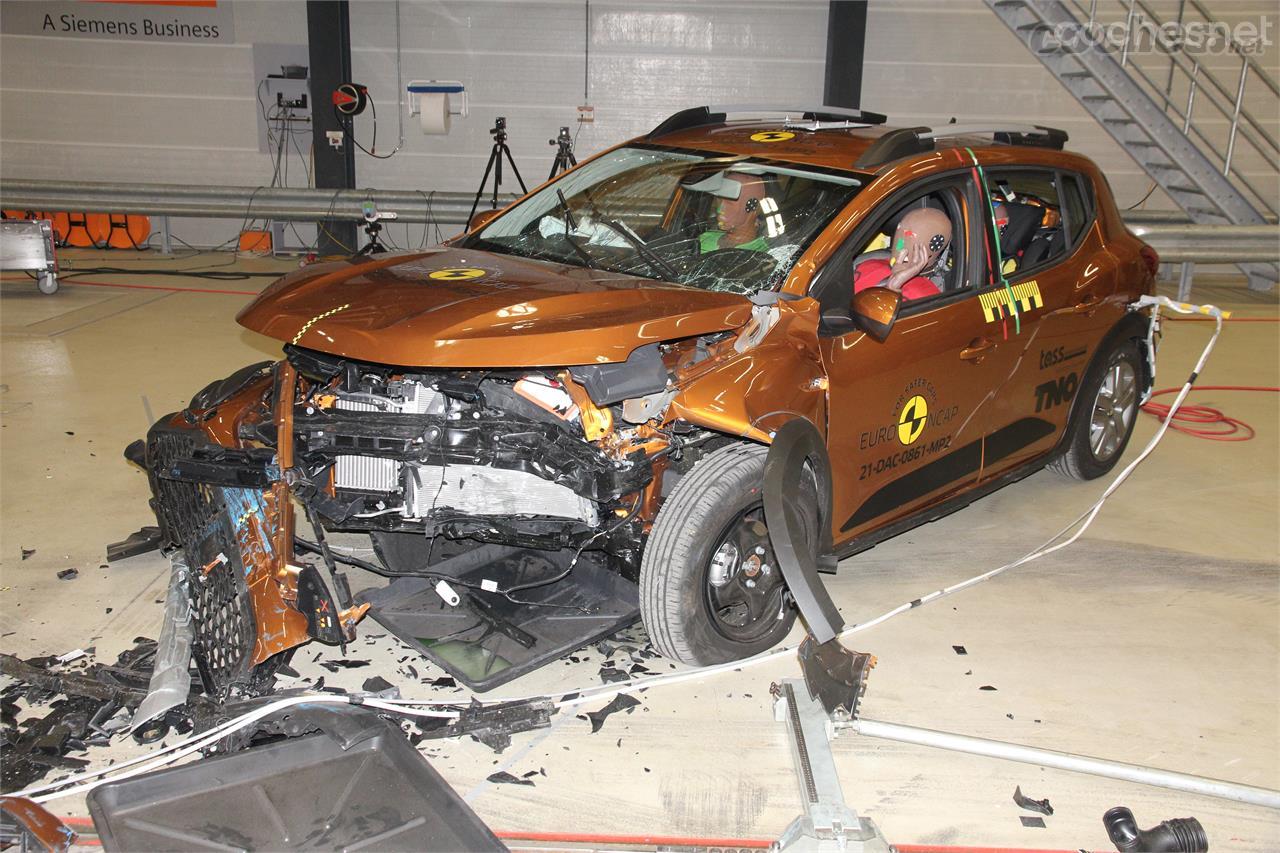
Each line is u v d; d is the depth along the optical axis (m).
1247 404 7.10
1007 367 4.32
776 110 4.81
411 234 12.91
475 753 3.03
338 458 3.26
